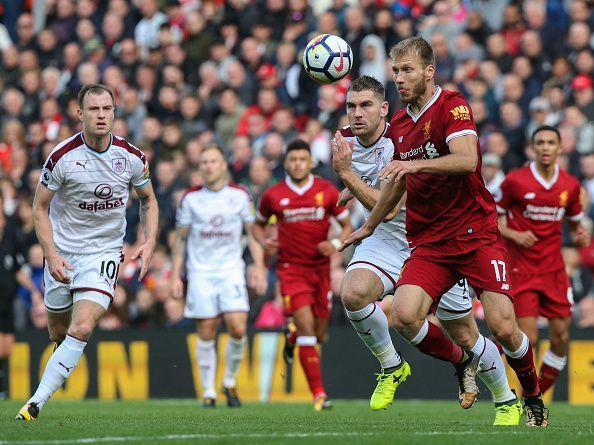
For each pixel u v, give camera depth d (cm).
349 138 2661
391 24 4994
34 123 5584
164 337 4134
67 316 2517
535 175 3288
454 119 2081
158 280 4378
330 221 3512
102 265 2428
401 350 3944
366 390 3941
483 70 4747
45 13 6378
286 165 3506
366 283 2444
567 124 4431
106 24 5938
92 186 2397
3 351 4269
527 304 3278
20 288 4606
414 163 2014
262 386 4034
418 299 2139
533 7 4900
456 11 5194
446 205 2161
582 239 3359
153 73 5503
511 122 4534
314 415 2930
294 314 3416
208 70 5328
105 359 4181
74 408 3416
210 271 3578
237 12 5675
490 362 2278
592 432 2144
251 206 3625
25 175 5203
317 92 5019
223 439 1906
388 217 2416
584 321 3978
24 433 2003
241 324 3547
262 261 3625
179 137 5044
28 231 4600
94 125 2333
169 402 3919
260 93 5028
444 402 3856
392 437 1944
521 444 1848
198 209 3591
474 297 4047
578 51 4731
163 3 5991
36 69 5906
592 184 4288
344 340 3972
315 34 5244
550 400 3806
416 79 2111
